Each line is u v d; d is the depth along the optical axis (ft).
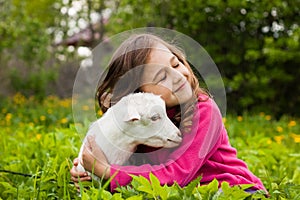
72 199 7.93
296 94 36.40
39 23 46.57
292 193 7.85
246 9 35.50
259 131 24.03
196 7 35.83
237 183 7.48
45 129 24.47
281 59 33.83
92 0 55.57
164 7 37.14
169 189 6.56
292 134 21.84
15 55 49.16
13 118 31.04
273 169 11.30
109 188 7.53
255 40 35.76
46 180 8.26
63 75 51.70
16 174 9.66
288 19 35.55
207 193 6.39
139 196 6.30
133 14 37.78
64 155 10.18
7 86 47.91
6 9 47.39
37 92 48.03
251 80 34.58
